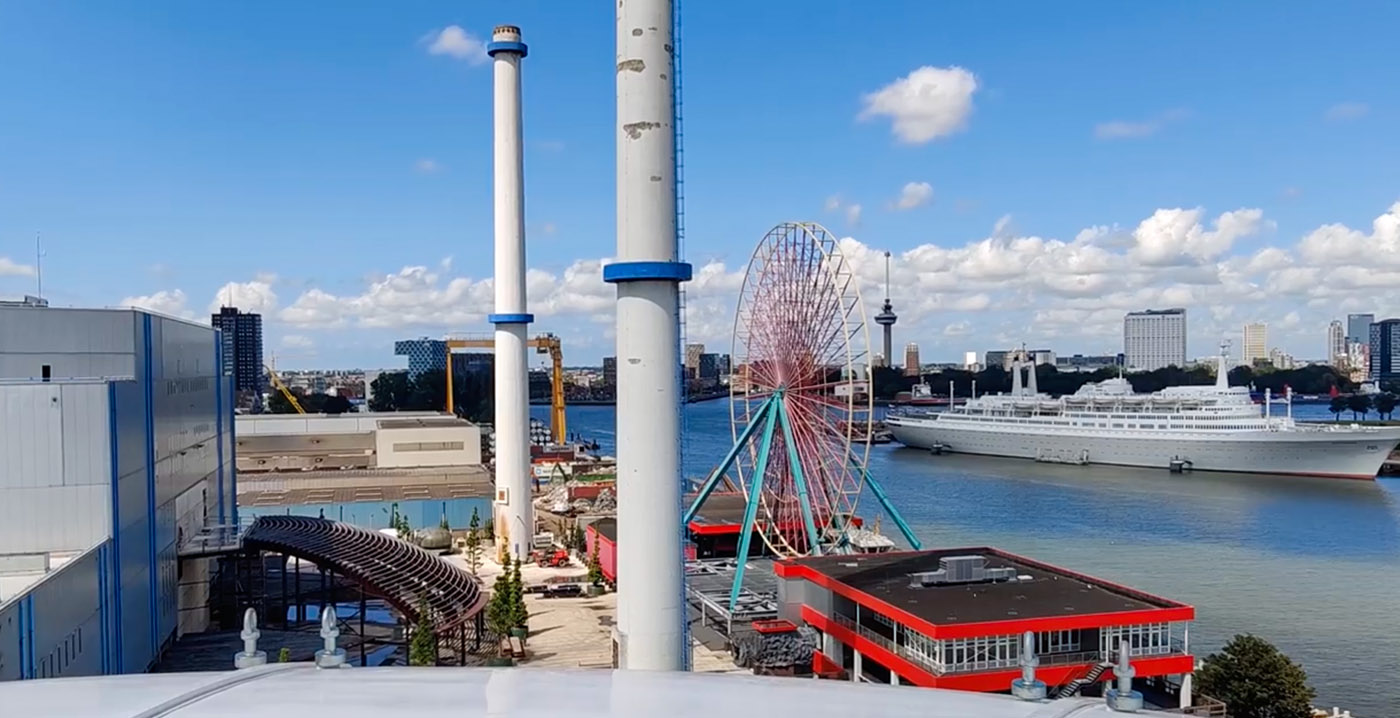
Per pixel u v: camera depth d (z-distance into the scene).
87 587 48.69
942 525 153.88
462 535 128.00
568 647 77.75
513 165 111.50
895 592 66.31
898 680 61.03
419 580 70.81
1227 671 62.62
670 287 49.72
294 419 185.50
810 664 71.44
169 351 69.19
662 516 49.81
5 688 15.84
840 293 87.62
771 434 92.75
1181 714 14.54
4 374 58.41
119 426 54.75
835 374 92.19
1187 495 186.38
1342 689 75.88
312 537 76.81
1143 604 62.56
